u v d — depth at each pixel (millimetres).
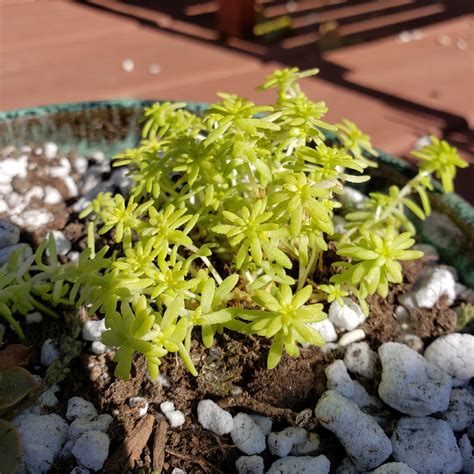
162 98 302
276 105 171
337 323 170
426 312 177
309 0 435
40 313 177
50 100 295
